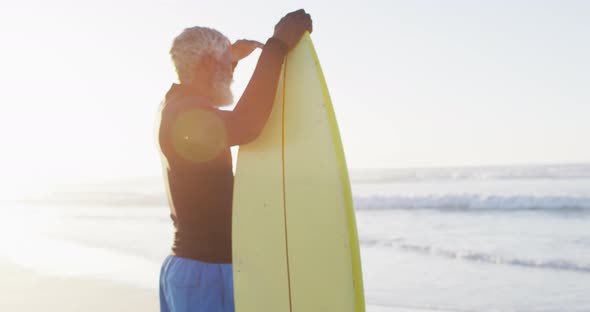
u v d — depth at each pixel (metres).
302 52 2.05
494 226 14.26
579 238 11.98
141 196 34.41
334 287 1.92
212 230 1.89
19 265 9.18
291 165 1.98
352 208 1.93
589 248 10.71
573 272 8.45
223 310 1.90
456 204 18.27
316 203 1.95
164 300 2.02
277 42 1.93
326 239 1.93
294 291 1.94
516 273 8.46
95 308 6.24
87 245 11.51
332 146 1.95
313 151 1.97
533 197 17.16
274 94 1.88
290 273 1.94
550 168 37.66
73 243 11.91
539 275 8.30
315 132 1.98
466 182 33.75
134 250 10.59
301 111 2.01
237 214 1.93
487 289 7.46
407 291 7.34
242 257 1.92
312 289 1.94
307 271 1.94
